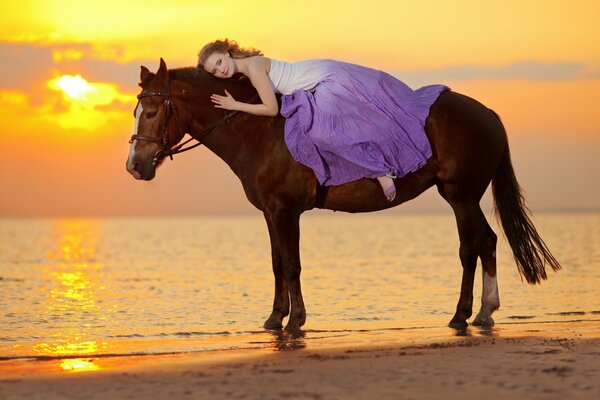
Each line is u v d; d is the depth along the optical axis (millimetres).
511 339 8383
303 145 8609
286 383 6250
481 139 9047
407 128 8789
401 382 6215
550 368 6668
